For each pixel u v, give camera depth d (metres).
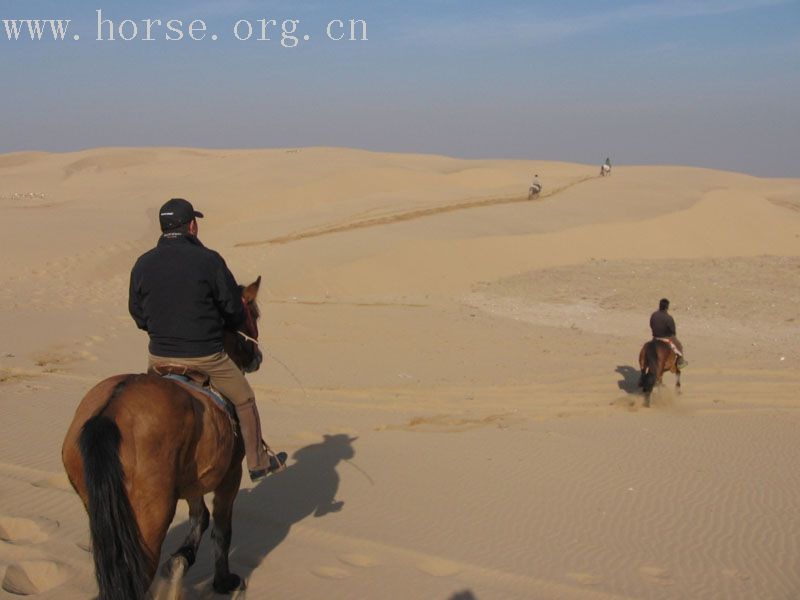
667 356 15.50
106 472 4.82
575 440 12.37
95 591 6.53
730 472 10.86
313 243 39.03
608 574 7.40
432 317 26.39
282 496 9.20
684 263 38.97
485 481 10.09
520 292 32.22
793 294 31.08
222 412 6.08
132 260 36.00
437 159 104.50
